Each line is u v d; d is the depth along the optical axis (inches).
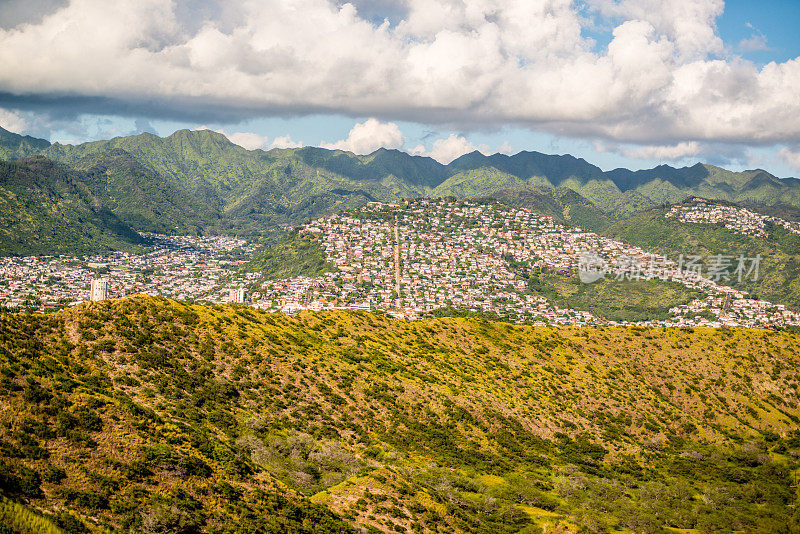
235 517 2236.7
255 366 3843.5
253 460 2797.7
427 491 2987.2
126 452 2316.7
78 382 2768.2
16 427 2206.0
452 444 3858.3
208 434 2805.1
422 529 2620.6
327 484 2800.2
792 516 3629.4
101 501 2049.7
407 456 3496.6
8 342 2942.9
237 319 4446.4
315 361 4242.1
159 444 2413.9
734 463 4527.6
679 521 3371.1
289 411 3521.2
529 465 3885.3
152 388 3144.7
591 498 3476.9
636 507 3459.6
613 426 4800.7
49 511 1920.5
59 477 2071.9
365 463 3117.6
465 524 2783.0
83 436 2294.5
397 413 3993.6
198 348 3786.9
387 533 2496.3
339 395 3917.3
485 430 4175.7
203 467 2413.9
